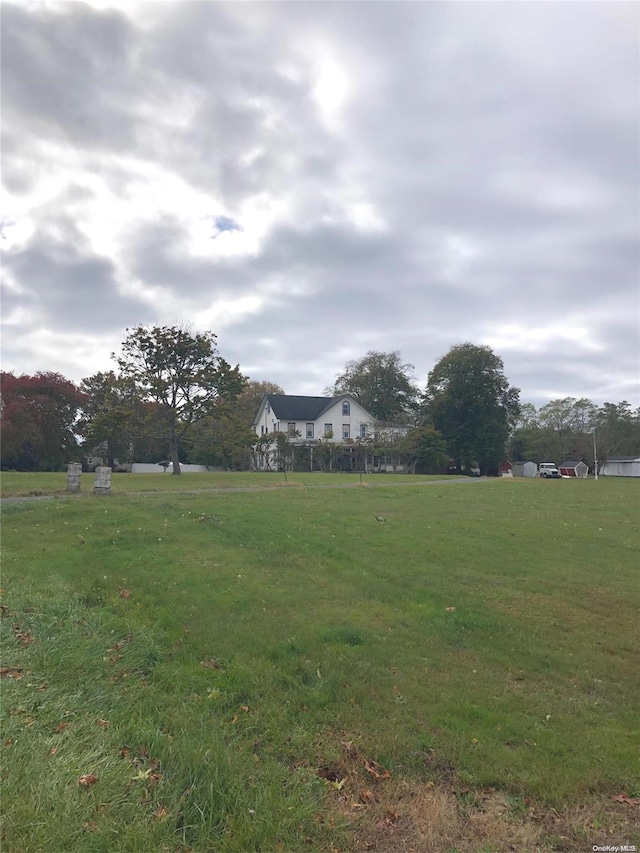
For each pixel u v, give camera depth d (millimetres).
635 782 3961
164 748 4086
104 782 3648
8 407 51094
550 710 4957
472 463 69625
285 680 5344
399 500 21219
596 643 6668
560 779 3961
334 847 3297
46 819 3268
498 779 3939
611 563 10836
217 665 5715
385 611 7496
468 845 3359
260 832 3336
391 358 79375
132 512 14578
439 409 69062
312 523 14109
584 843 3402
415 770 4055
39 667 5441
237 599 7723
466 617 7324
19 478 28516
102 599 7742
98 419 36375
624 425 91438
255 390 80938
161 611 7211
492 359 68062
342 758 4152
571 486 34625
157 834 3277
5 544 11047
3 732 4152
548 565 10469
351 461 65062
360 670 5602
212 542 11336
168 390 37281
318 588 8445
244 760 4027
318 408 68688
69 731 4258
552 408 92938
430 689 5258
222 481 31016
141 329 36750
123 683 5227
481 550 11555
